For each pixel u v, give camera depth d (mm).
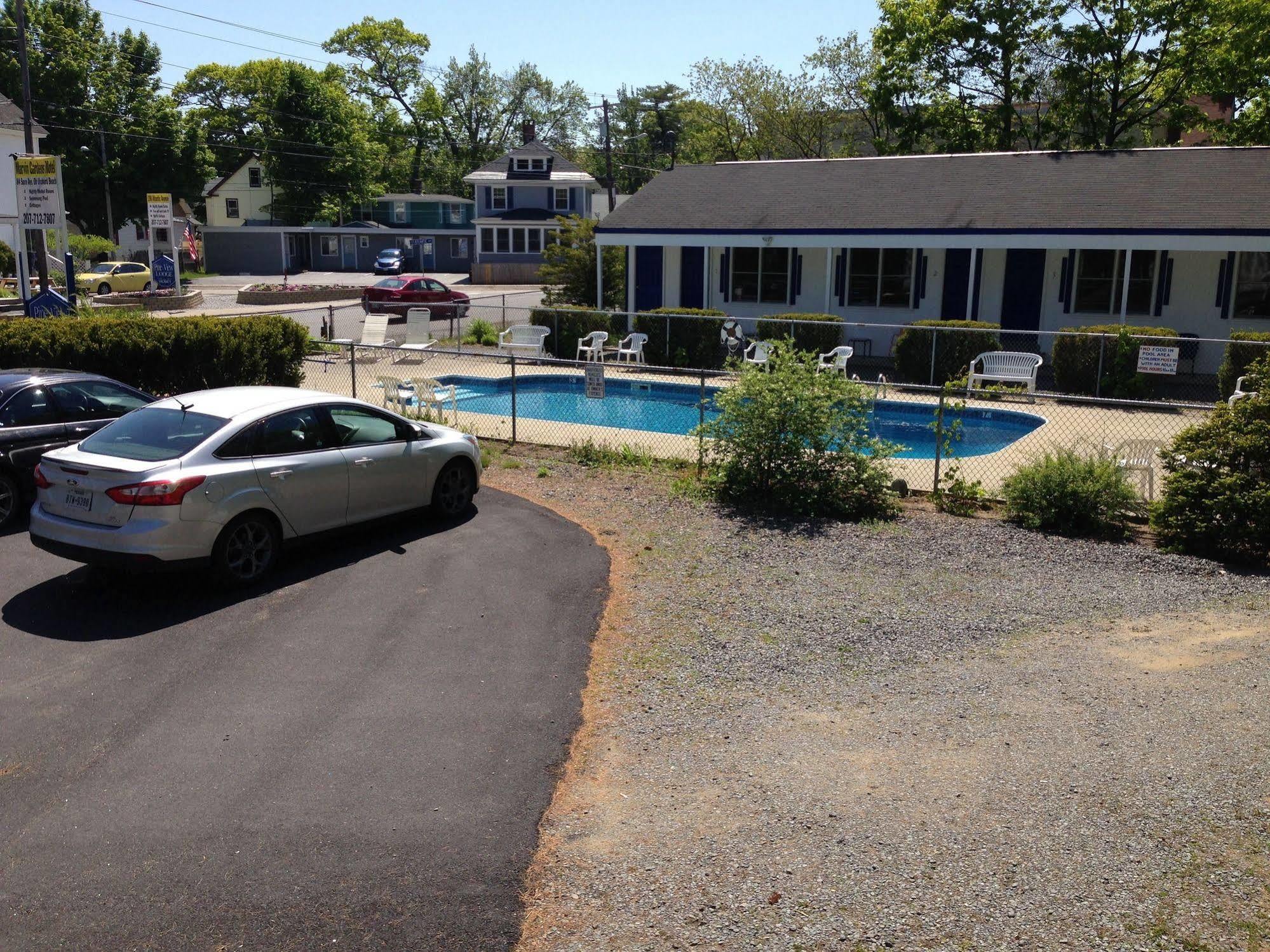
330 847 4824
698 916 4305
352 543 9953
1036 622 7895
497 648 7348
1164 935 4113
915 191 24688
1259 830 4840
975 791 5281
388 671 6922
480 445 14945
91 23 62500
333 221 71000
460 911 4355
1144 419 17156
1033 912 4270
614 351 23953
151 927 4254
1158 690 6523
